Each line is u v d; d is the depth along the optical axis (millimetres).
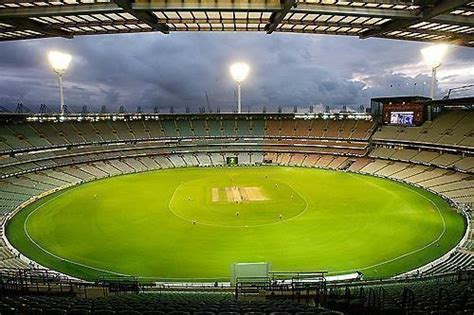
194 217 50781
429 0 19953
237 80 110375
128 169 86438
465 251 37312
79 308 12352
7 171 66188
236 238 42688
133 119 103625
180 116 107688
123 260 36906
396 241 41406
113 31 27500
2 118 76812
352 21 25188
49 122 86812
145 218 50344
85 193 64688
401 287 21859
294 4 19203
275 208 55000
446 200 57094
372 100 97188
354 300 17453
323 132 102438
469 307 13078
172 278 33000
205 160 97938
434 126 83000
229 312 11203
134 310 12148
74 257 37594
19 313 10906
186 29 26891
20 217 50656
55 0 20016
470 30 26812
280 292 22375
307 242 41312
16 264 34188
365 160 87875
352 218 49625
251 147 103062
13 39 29797
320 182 73375
